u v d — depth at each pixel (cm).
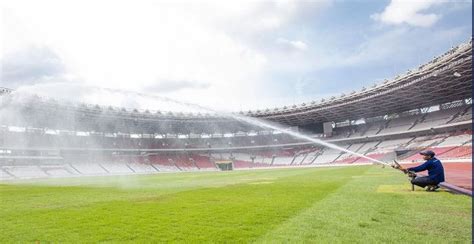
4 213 995
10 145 6581
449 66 4966
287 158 9069
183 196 1369
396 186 1445
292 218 770
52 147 7206
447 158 5162
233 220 775
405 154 6556
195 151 9606
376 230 618
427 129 6650
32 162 6706
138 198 1331
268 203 1051
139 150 8750
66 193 1706
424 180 1186
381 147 7431
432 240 544
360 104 7206
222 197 1283
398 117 7981
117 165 8006
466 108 6538
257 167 8819
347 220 716
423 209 809
